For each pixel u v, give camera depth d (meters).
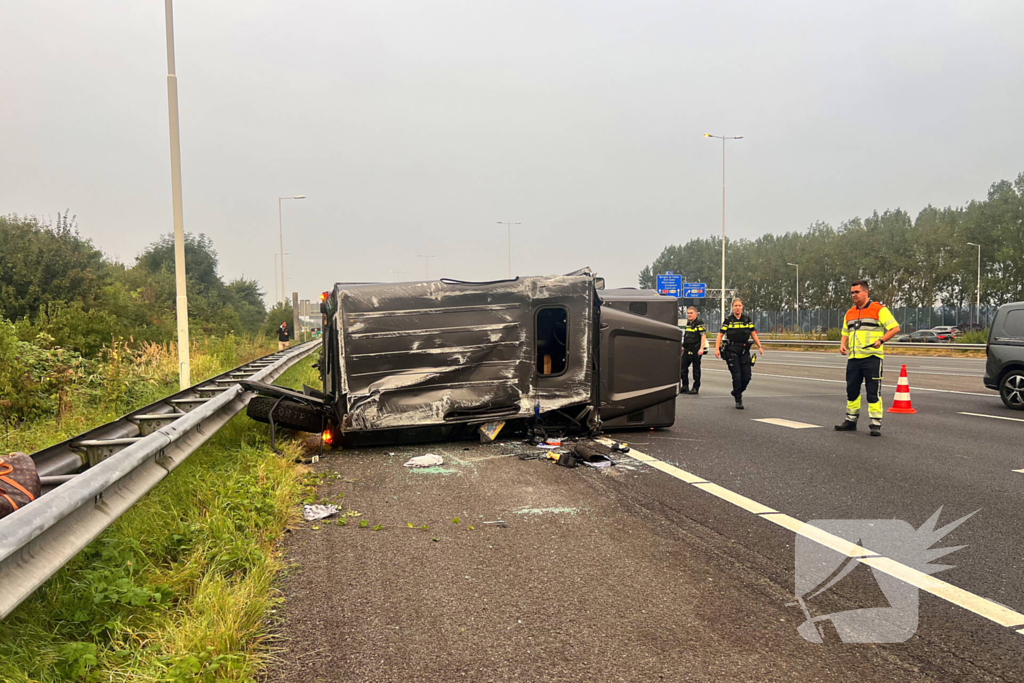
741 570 4.30
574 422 9.26
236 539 4.56
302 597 3.90
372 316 8.24
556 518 5.46
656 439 9.16
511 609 3.73
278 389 8.48
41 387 10.65
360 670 3.07
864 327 9.38
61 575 3.63
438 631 3.46
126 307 25.75
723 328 12.50
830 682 2.95
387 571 4.31
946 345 33.88
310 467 7.44
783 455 8.02
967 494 6.14
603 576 4.21
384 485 6.62
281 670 3.07
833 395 14.80
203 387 11.51
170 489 5.45
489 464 7.58
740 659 3.16
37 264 22.83
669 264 138.75
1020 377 12.00
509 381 8.63
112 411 10.70
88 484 3.74
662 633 3.43
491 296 8.52
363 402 8.22
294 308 37.31
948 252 75.75
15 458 4.00
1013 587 4.00
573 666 3.10
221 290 76.75
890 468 7.26
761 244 113.19
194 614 3.44
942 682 2.95
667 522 5.33
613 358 9.27
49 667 2.80
